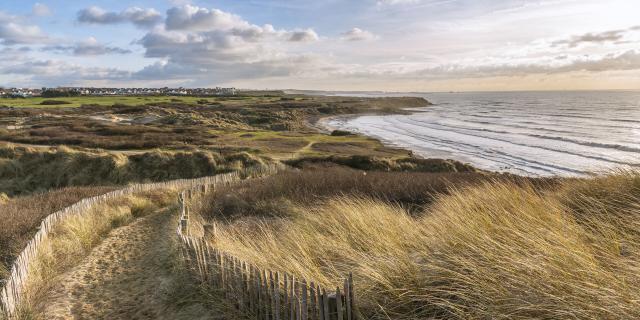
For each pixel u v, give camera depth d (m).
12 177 29.70
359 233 6.16
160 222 12.93
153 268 7.95
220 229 10.09
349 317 3.85
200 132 55.16
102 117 70.50
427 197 13.59
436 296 3.81
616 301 2.70
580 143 49.53
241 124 78.44
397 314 3.81
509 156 42.06
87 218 11.42
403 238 5.50
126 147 40.75
